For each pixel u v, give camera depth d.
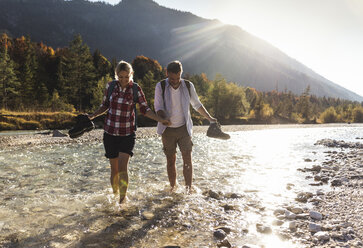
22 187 3.85
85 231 2.31
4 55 44.75
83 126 3.06
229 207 3.02
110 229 2.36
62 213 2.76
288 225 2.53
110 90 3.21
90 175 4.73
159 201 3.22
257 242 2.16
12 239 2.12
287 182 4.44
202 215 2.78
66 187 3.88
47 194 3.49
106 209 2.90
